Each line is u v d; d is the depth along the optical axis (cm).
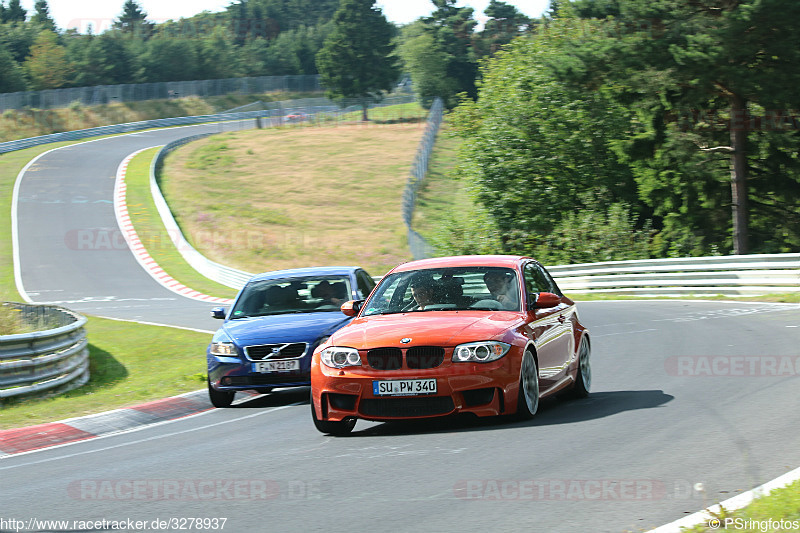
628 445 1577
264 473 1572
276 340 2512
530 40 9450
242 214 12938
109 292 9000
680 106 7238
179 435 2156
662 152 7612
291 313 2739
